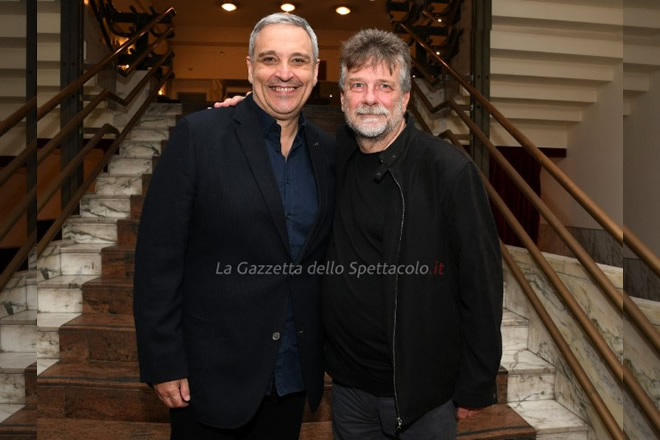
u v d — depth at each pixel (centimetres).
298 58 115
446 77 368
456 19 363
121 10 493
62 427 190
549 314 218
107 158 301
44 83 312
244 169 115
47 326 213
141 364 110
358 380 127
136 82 396
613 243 353
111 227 278
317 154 128
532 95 370
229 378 115
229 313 114
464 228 112
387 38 118
